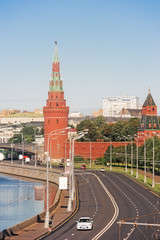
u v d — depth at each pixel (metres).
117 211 91.81
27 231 73.50
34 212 121.69
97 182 155.38
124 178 169.12
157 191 125.25
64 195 124.69
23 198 147.50
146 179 163.75
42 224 81.12
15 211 123.25
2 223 106.69
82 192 128.75
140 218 82.50
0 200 144.38
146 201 107.31
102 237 66.06
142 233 68.88
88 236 67.19
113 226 75.31
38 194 154.12
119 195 120.00
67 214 90.69
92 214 89.31
